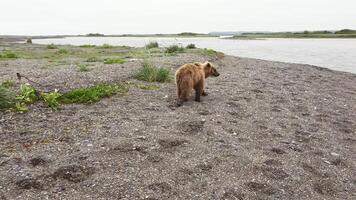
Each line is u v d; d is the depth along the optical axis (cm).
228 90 1641
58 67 1880
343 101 1689
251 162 873
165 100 1333
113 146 872
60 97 1202
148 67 1666
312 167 899
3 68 1831
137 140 920
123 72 1706
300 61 3891
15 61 2288
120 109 1169
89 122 1026
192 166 816
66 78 1492
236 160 874
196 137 989
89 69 1744
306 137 1105
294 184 805
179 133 1001
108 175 740
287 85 1959
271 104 1461
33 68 1836
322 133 1163
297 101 1573
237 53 4969
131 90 1421
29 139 887
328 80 2348
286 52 5341
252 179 797
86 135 930
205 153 892
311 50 5884
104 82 1483
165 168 794
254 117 1248
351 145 1093
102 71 1700
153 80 1627
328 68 3225
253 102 1458
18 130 937
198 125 1077
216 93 1553
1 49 3844
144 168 784
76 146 861
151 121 1077
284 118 1279
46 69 1772
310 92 1823
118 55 2891
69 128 972
